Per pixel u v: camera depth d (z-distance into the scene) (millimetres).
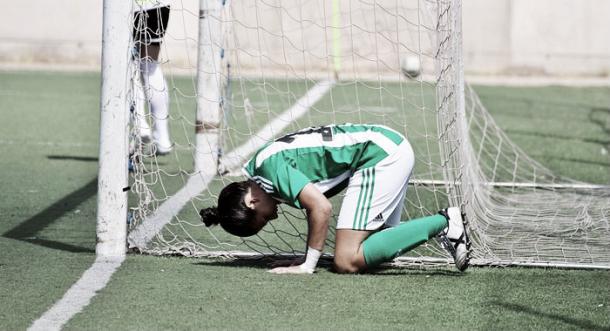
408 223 16844
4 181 26484
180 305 14852
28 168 28719
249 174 16625
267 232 20359
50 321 14000
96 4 63219
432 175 26297
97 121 39906
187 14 34250
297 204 16375
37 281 16266
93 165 29672
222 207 16500
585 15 62438
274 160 16375
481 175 26422
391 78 53000
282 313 14453
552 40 62562
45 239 19766
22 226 21031
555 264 17844
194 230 20359
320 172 16719
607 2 62375
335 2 51781
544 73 62719
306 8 52406
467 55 62719
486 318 14367
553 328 13922
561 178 28719
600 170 30562
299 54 52250
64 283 16156
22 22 63125
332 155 16625
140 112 19078
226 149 28531
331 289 15883
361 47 52062
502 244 19500
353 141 16766
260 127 34656
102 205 18188
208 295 15438
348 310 14656
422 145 33219
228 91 28094
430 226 16828
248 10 48906
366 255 16797
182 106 42812
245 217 16344
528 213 23000
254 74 48438
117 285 16031
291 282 16328
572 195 25812
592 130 40281
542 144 35938
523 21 62500
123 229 18312
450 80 19016
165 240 19266
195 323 13930
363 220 16734
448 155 19172
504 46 62594
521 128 40281
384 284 16297
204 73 26516
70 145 33625
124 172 18156
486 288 16172
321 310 14641
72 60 63219
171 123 37875
